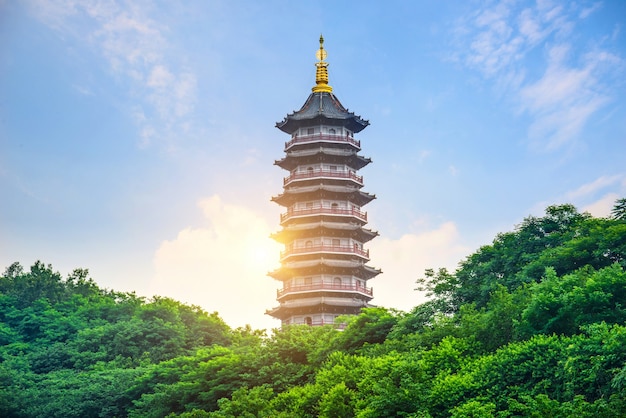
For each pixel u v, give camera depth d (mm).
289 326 98000
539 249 92062
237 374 88750
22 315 147875
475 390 62219
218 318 143250
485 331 73375
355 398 67125
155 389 94500
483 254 95000
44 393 105250
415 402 62344
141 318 134125
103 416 98500
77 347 126812
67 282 170875
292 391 76500
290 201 120750
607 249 81188
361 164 122812
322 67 127688
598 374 56969
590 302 66625
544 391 59156
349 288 114625
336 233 117688
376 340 87812
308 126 121750
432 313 86438
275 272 117750
